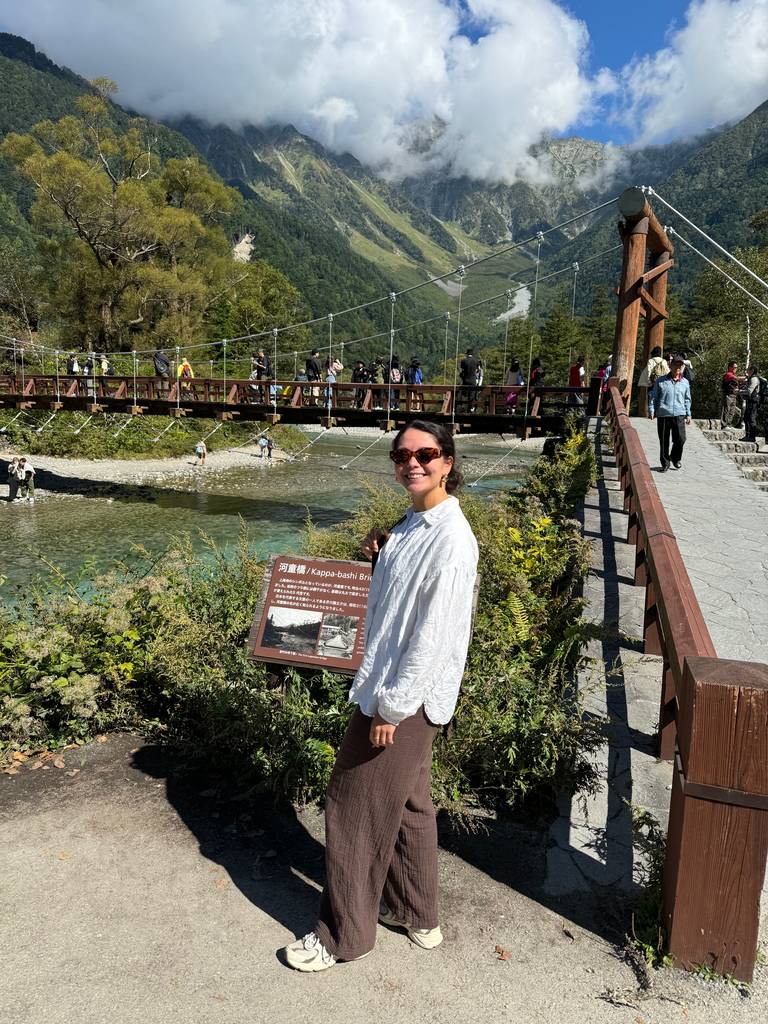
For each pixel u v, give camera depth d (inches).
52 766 132.8
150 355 1675.7
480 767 120.6
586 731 118.4
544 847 106.1
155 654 155.6
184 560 205.2
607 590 205.9
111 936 88.5
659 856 91.4
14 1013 76.4
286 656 130.2
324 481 976.3
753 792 75.1
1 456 1106.1
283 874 101.7
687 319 2009.1
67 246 1697.8
